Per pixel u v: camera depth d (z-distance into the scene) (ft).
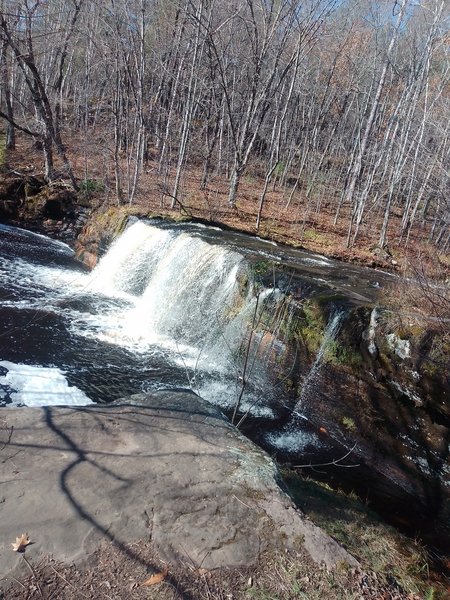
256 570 7.90
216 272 26.94
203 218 39.81
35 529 7.92
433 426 16.51
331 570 8.20
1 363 19.56
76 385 19.15
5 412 11.17
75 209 46.11
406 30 56.75
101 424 11.31
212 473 10.09
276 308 22.36
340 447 18.39
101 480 9.30
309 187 59.41
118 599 7.00
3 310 25.14
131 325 27.12
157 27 61.98
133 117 66.18
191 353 24.56
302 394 20.38
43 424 10.90
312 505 11.25
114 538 8.03
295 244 38.01
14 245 39.70
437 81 51.49
